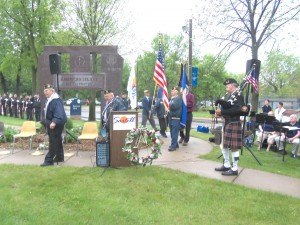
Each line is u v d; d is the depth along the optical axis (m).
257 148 8.01
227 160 5.46
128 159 5.43
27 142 7.72
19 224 3.55
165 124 9.37
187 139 7.93
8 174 5.16
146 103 9.67
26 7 18.75
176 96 7.19
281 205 4.04
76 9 14.77
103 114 6.00
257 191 4.49
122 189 4.55
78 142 7.20
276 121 7.60
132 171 5.30
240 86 5.48
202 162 6.07
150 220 3.68
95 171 5.29
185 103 7.69
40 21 18.89
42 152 6.84
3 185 4.68
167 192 4.48
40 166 5.62
